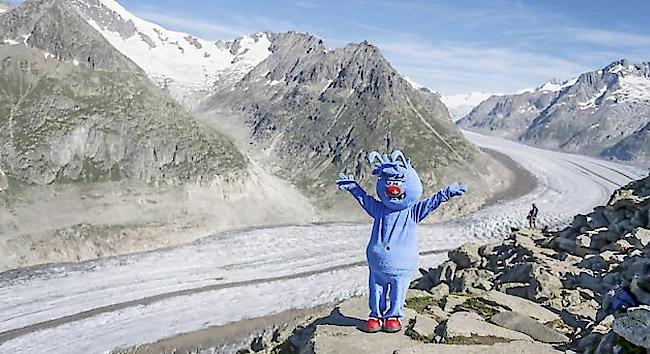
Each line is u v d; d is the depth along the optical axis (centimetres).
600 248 2119
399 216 1284
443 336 1216
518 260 2141
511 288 1777
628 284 1366
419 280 2412
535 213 4675
